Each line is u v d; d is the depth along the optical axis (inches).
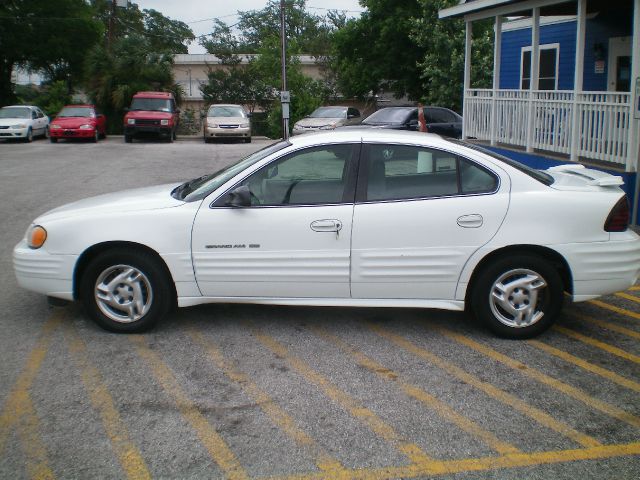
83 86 1528.1
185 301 213.0
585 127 398.9
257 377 184.4
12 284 271.3
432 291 208.2
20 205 449.1
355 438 152.5
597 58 569.0
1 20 1342.3
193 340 211.6
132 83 1384.1
